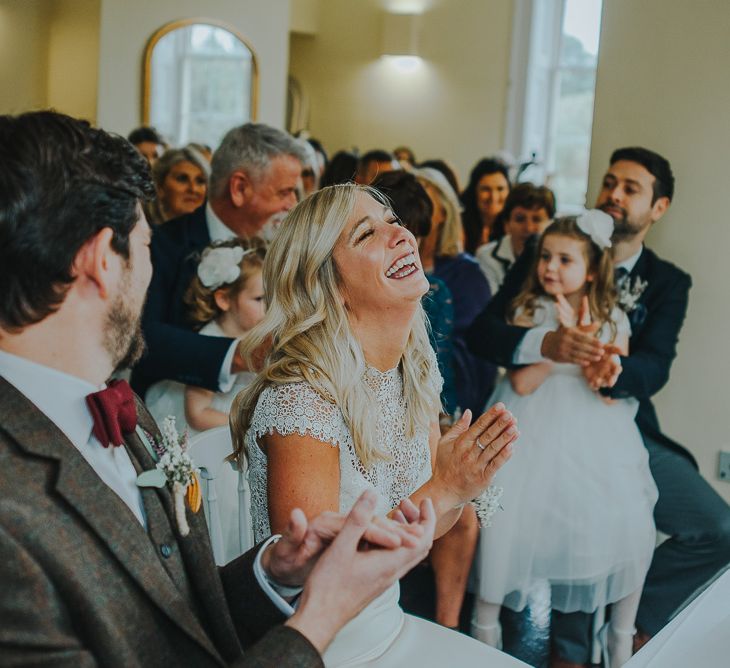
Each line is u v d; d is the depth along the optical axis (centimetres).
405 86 803
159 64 629
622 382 268
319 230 171
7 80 618
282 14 664
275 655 103
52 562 99
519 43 754
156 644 108
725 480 293
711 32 279
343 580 108
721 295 286
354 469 168
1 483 99
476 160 781
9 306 104
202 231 298
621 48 296
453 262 342
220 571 133
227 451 197
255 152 290
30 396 107
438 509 166
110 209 106
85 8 612
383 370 177
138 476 119
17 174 100
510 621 285
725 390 290
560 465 267
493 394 294
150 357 265
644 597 280
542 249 279
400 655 170
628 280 280
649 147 294
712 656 147
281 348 170
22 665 96
